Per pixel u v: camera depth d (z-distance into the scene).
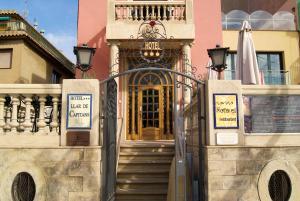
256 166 6.18
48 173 6.16
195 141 7.61
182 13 11.88
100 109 6.52
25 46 14.23
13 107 6.50
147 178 8.88
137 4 11.80
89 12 13.40
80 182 6.11
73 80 6.39
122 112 12.47
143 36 10.80
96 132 6.25
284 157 6.27
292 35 14.16
